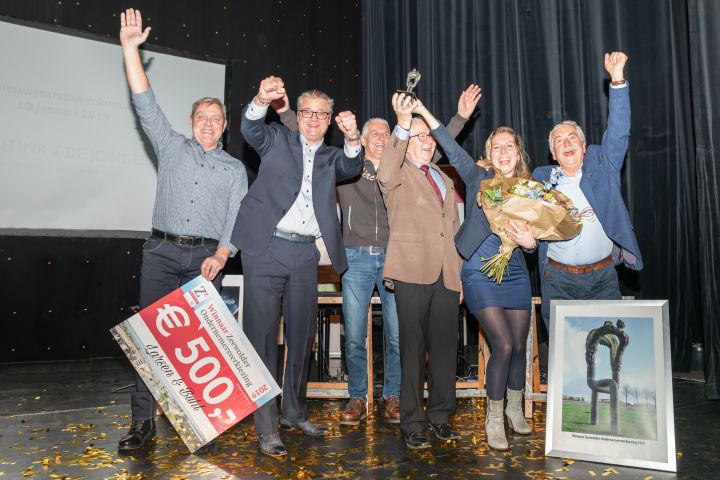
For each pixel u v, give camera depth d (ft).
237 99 17.94
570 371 7.40
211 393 7.27
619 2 13.58
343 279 9.35
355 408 8.89
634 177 13.43
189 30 17.38
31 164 15.14
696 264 12.80
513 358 8.11
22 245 15.08
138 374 7.53
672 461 6.57
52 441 7.78
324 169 7.75
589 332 7.45
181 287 7.39
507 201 7.26
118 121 16.34
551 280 8.24
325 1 19.47
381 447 7.53
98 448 7.42
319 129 7.64
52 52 15.49
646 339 7.11
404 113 7.42
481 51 16.01
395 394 9.25
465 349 12.78
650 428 6.79
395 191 7.88
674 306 12.92
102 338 15.96
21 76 15.08
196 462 6.88
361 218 9.32
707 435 8.04
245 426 8.54
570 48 14.30
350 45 19.84
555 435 7.22
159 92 16.89
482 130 15.90
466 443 7.73
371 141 9.62
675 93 12.96
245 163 17.85
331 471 6.58
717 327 10.06
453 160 7.82
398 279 7.57
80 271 15.78
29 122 15.15
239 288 12.59
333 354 15.83
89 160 15.89
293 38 18.88
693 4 10.47
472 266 7.77
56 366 14.49
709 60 10.26
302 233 7.59
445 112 16.81
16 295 14.97
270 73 18.48
